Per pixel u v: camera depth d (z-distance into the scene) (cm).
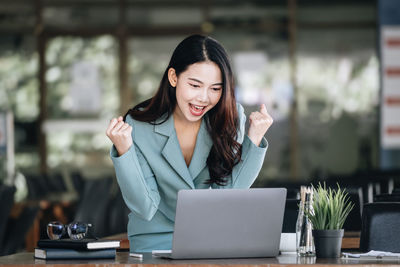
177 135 320
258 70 1052
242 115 321
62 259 263
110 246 269
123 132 289
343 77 1046
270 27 1052
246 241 269
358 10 1044
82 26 1063
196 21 1057
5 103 1070
